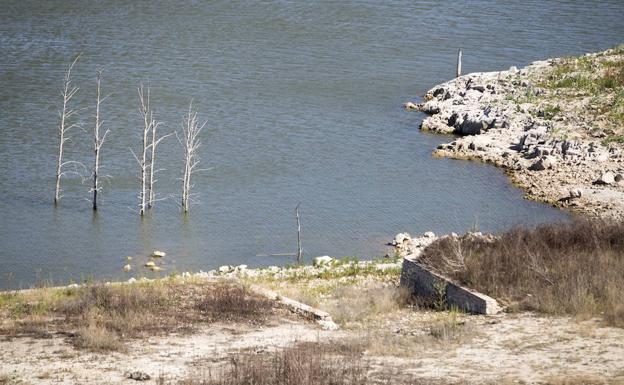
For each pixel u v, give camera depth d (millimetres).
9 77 118625
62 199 80125
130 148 93562
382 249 69625
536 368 32875
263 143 96375
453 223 75438
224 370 33125
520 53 142875
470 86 114875
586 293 41750
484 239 50125
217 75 123875
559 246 48969
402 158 93500
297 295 49125
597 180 82688
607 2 182625
